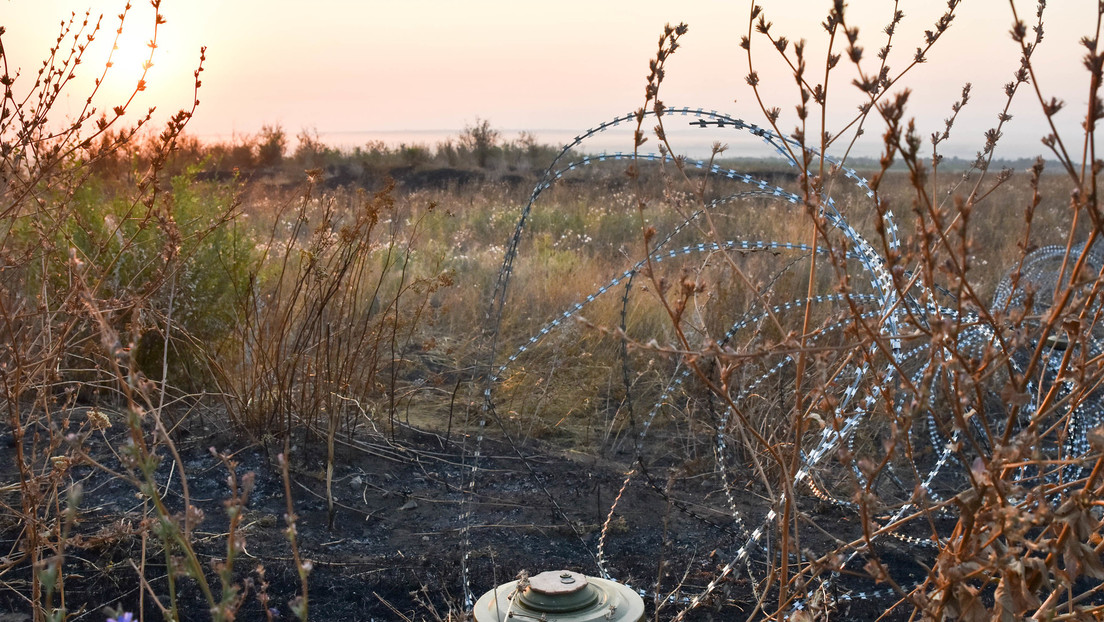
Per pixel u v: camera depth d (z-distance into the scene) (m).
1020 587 1.64
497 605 2.30
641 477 4.27
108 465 3.96
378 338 4.68
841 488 3.99
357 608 3.06
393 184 4.23
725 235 8.17
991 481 1.57
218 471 4.05
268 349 4.47
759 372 4.02
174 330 4.66
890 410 1.83
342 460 4.31
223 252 5.12
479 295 7.23
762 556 3.46
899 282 1.61
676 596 3.13
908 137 1.36
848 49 1.45
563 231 12.28
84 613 2.82
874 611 3.06
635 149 1.80
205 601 3.00
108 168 5.77
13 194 3.19
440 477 4.23
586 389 5.39
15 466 3.78
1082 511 1.56
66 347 3.69
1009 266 7.42
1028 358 4.42
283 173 24.98
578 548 3.57
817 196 1.72
